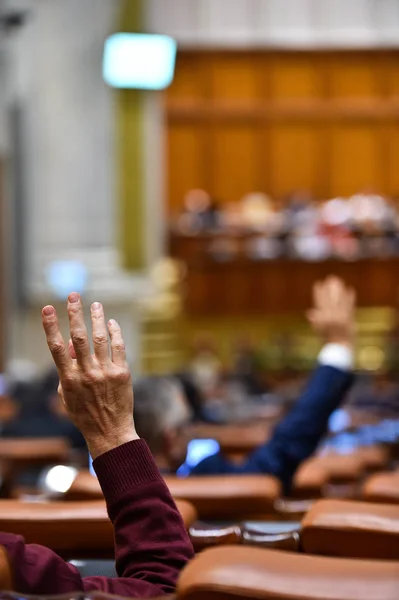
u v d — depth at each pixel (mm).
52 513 2869
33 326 20922
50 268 20828
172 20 26188
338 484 6547
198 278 23922
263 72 26906
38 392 12266
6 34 18953
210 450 5125
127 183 23891
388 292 24250
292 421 4922
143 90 23797
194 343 23531
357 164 27234
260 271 24047
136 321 21344
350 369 5004
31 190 20828
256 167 27016
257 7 26594
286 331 23688
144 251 23984
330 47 26812
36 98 20625
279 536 2680
